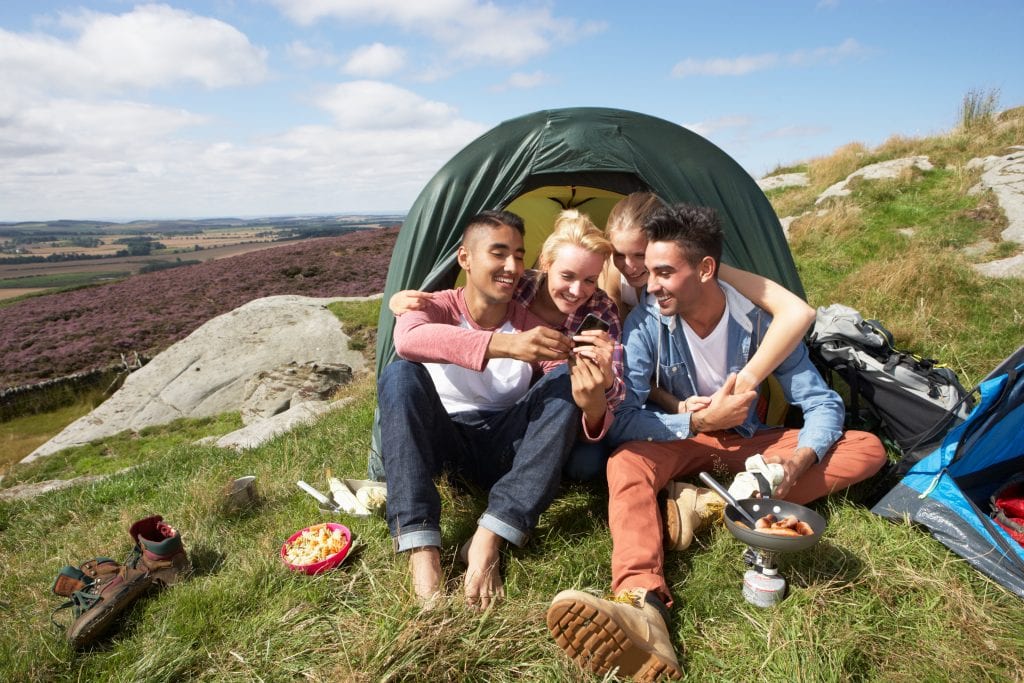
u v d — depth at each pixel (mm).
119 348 16375
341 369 10641
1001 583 2062
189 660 1957
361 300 13969
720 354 2684
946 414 2531
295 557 2471
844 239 7910
